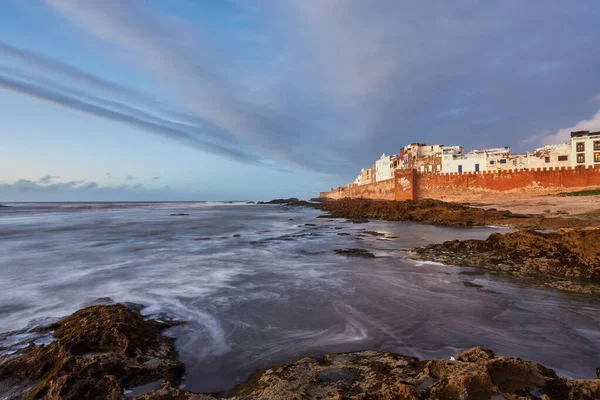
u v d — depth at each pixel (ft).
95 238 77.15
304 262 46.96
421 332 22.24
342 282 35.63
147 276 39.01
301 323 24.17
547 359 18.43
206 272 41.01
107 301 29.07
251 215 181.57
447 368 13.74
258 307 27.76
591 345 20.20
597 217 86.69
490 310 26.40
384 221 123.75
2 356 18.13
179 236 80.89
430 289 32.53
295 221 134.00
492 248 48.37
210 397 13.96
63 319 23.25
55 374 15.07
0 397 14.89
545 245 43.50
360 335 21.89
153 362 17.72
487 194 172.86
